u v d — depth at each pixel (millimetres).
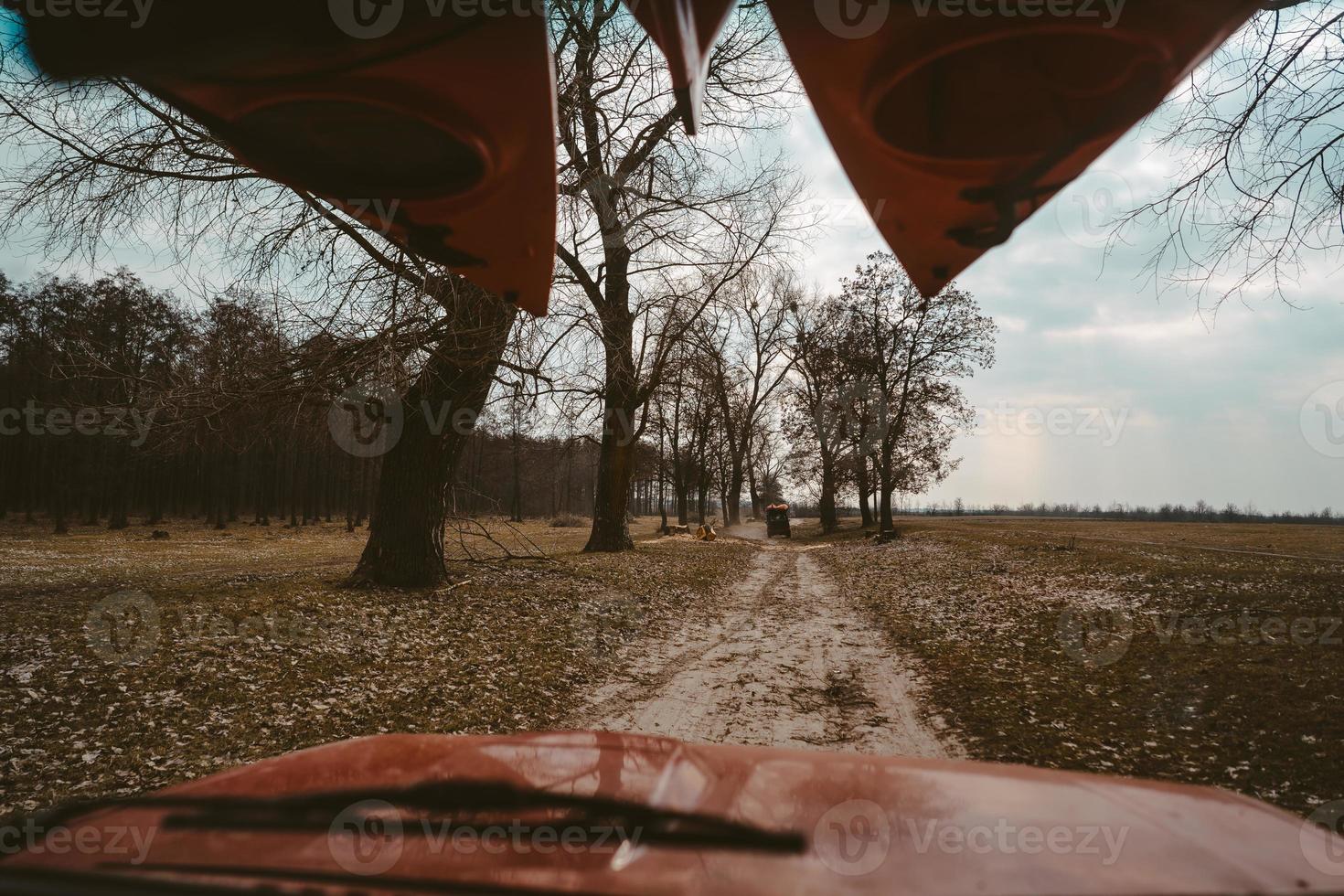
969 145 1369
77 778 5543
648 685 8703
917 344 38562
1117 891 1201
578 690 8461
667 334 22453
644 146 15477
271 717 6957
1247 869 1290
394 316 11266
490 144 1340
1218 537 27984
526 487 70938
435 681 8359
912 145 1393
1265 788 5168
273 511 79938
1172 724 6625
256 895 1189
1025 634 11062
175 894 1205
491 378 13219
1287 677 7559
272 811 1547
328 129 1309
